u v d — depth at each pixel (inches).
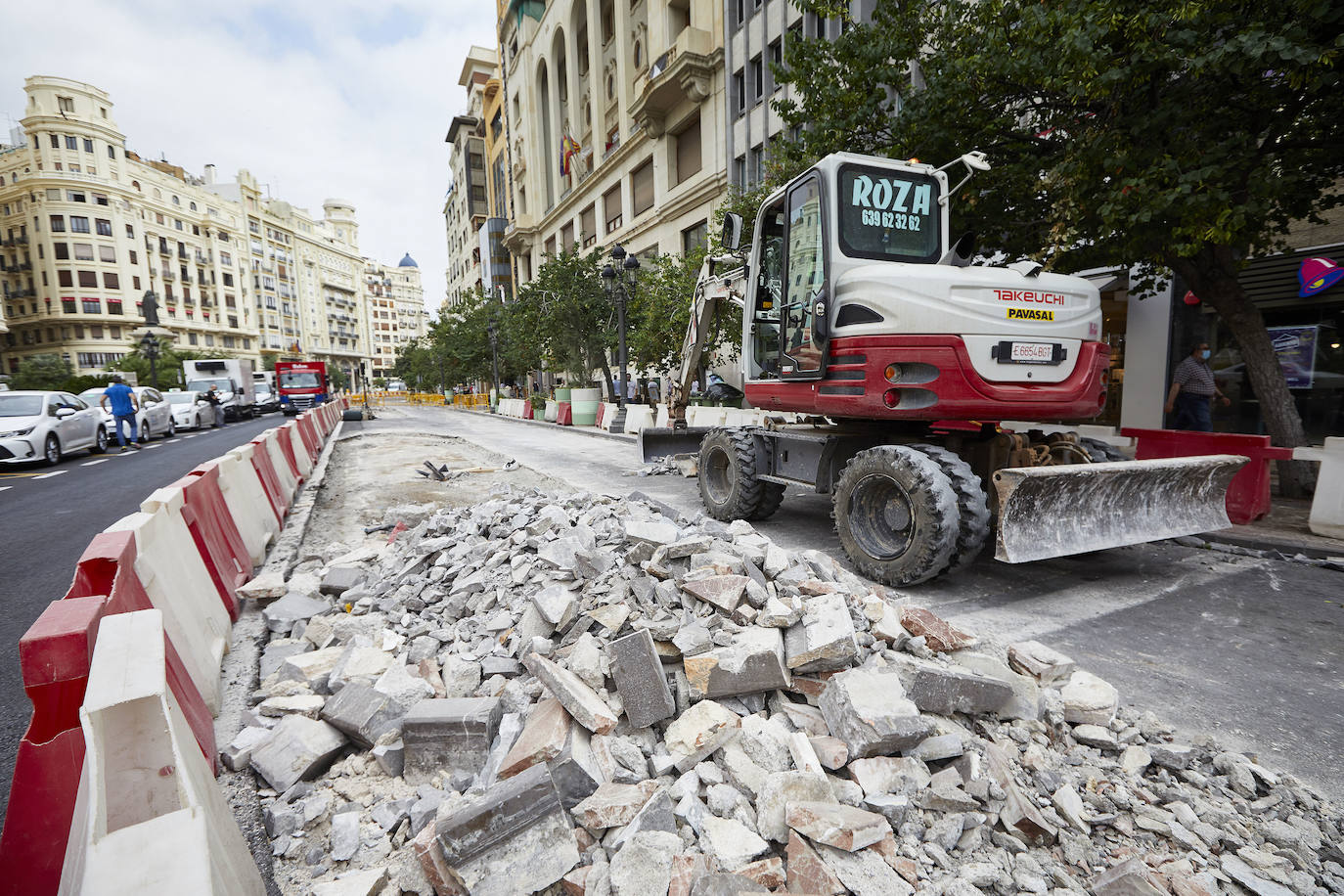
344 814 78.8
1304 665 125.0
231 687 112.2
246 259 3673.7
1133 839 76.3
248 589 152.6
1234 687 116.2
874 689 88.6
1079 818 77.3
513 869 66.3
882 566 169.0
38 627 69.5
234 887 52.8
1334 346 343.0
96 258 2701.8
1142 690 115.2
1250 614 152.6
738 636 102.1
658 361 731.4
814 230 202.5
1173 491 188.1
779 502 241.1
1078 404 174.4
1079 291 177.6
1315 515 213.3
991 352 163.2
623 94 1131.9
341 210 5561.0
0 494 359.9
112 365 1902.1
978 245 321.7
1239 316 269.3
